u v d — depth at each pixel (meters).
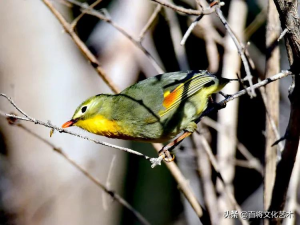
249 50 12.05
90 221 13.57
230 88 9.72
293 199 8.37
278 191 7.14
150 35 12.20
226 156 9.50
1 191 13.31
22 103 13.35
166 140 8.39
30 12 13.61
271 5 7.76
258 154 14.00
